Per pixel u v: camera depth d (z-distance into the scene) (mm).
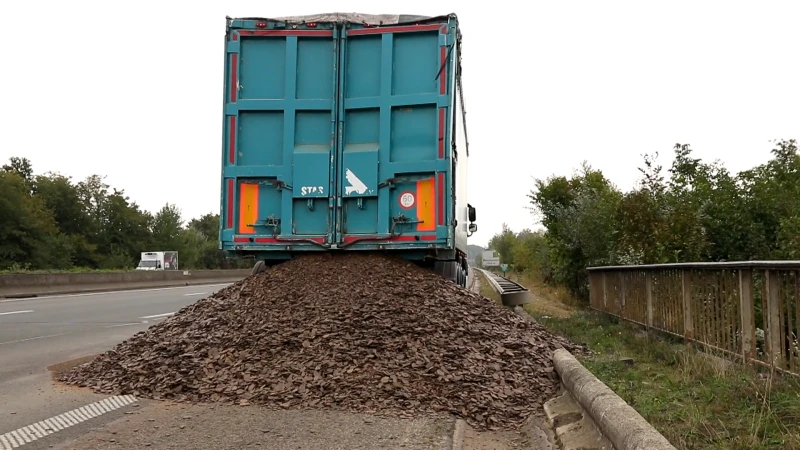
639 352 7340
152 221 87562
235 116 8164
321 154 8023
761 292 5328
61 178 75625
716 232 11742
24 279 21844
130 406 5379
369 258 7914
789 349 4812
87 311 15711
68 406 5477
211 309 7148
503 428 4816
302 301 6891
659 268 8352
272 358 5934
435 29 7973
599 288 13047
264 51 8250
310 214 8094
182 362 6082
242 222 8172
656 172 12961
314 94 8172
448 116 7844
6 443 4457
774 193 11617
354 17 8367
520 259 44250
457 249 8961
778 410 4031
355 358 5785
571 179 22828
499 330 6711
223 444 4316
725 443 3586
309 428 4641
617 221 13219
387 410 5066
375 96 8055
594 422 4059
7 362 8109
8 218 57844
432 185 7871
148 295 22453
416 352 5867
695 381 5297
